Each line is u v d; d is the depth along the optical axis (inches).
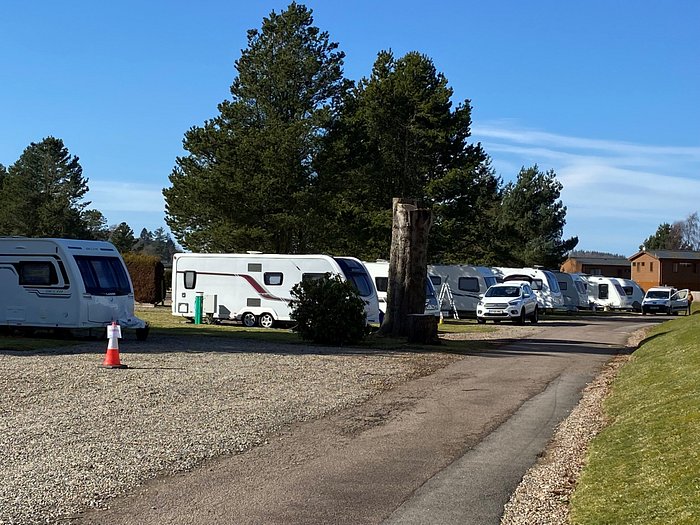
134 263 1667.1
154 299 1659.7
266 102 1550.2
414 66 1801.2
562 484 308.5
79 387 508.4
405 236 963.3
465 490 299.9
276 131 1461.6
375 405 491.2
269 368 639.1
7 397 467.2
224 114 1563.7
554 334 1146.7
